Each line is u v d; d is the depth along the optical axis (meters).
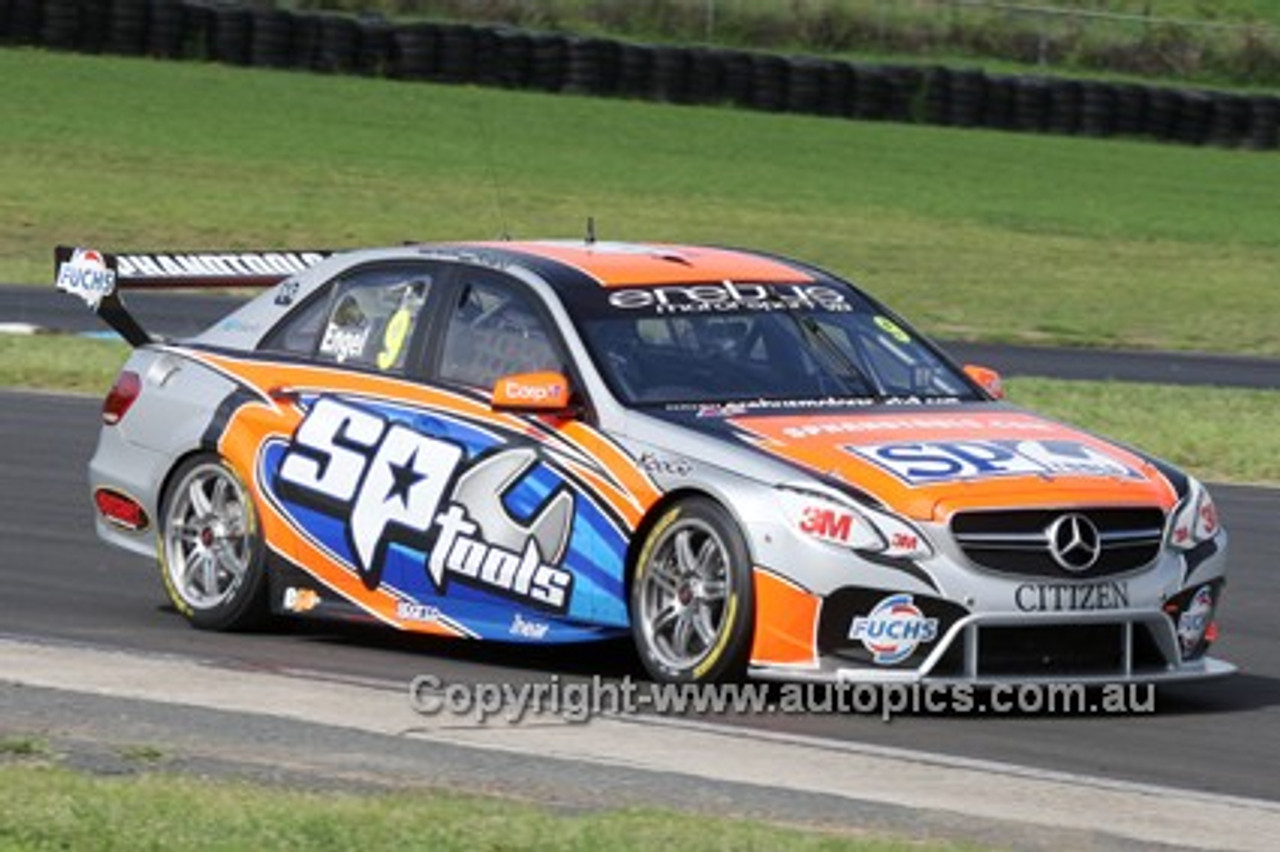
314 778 17.16
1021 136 102.50
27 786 16.17
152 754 17.75
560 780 17.27
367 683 21.44
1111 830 16.23
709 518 20.67
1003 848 15.47
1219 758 19.39
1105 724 20.50
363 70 100.25
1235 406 45.62
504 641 22.52
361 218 74.44
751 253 24.86
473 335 23.22
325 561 23.50
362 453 23.30
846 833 15.77
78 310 56.62
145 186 77.38
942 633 20.11
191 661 22.27
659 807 16.39
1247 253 79.06
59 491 33.22
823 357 22.88
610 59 101.56
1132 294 69.69
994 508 20.17
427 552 22.69
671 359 22.39
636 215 77.75
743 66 102.25
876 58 118.06
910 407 22.36
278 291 25.17
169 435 24.86
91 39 98.75
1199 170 97.31
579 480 21.66
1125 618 20.55
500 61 100.94
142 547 25.27
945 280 70.19
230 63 99.62
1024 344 59.53
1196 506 21.39
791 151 93.62
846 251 74.25
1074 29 122.56
